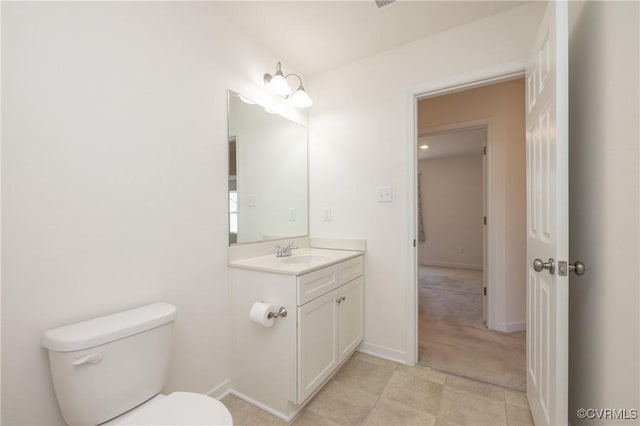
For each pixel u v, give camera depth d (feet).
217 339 5.32
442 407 5.05
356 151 7.23
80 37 3.56
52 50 3.32
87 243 3.60
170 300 4.55
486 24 5.73
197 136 5.00
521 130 8.14
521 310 8.30
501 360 6.64
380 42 6.49
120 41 3.95
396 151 6.70
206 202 5.15
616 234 2.98
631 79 2.72
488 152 8.36
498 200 8.20
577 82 4.04
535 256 4.45
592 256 3.52
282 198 6.99
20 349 3.08
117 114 3.91
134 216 4.09
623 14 2.84
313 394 5.33
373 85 7.00
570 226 4.28
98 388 3.14
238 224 5.81
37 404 3.20
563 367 3.27
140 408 3.48
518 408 5.00
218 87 5.41
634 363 2.66
